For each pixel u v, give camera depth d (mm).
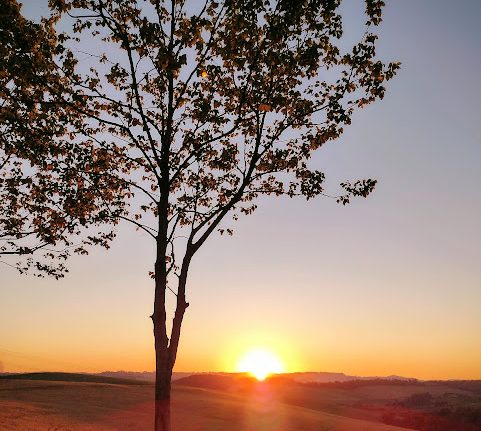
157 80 16828
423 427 95000
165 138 16750
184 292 16234
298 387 147250
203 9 16234
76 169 17609
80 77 16938
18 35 15328
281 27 15500
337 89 17125
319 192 18172
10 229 21172
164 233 16375
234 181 18984
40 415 39312
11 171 20250
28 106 16375
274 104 16516
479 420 98062
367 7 16078
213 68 16047
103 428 37531
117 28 16203
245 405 61469
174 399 60156
